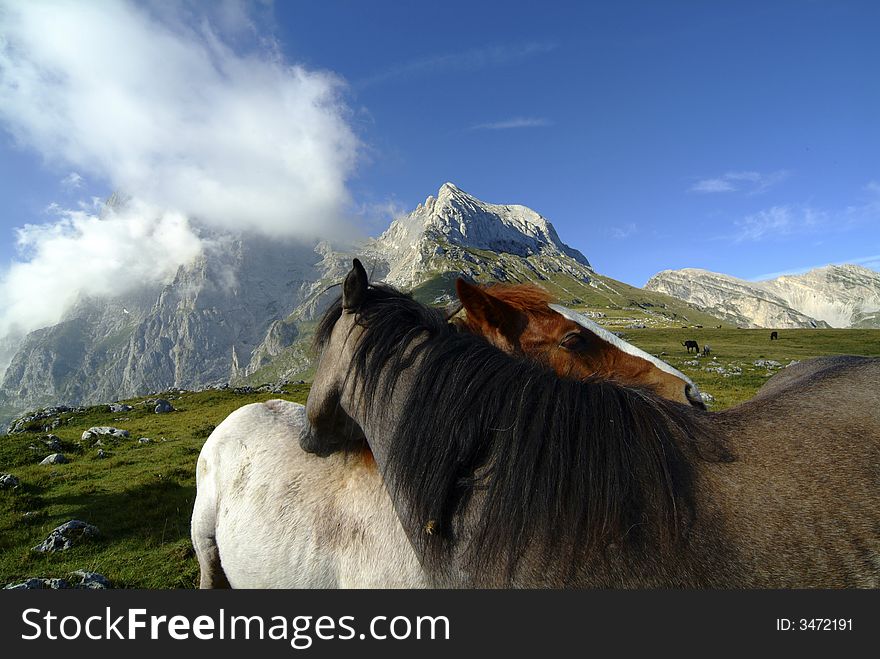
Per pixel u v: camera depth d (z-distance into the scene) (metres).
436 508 2.20
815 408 2.29
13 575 7.25
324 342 3.08
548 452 2.08
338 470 3.39
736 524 1.87
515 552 1.99
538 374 2.34
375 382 2.54
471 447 2.22
